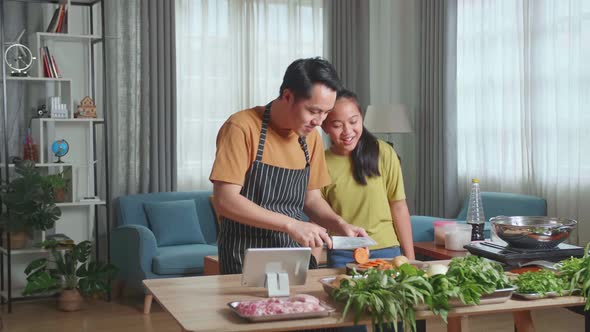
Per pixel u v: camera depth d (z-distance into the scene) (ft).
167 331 16.14
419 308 7.08
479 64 21.18
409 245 10.64
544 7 18.76
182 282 8.25
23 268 19.58
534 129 19.08
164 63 21.13
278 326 6.53
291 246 8.74
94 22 20.74
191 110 21.98
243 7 22.43
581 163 17.85
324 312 6.73
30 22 19.53
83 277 18.29
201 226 20.75
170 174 21.31
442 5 21.71
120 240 18.93
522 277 7.78
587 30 17.57
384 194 10.35
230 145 8.28
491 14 20.67
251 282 7.55
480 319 16.83
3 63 17.93
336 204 10.21
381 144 10.55
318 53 23.66
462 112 21.90
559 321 16.38
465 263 7.53
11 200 17.65
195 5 21.91
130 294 19.95
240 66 22.44
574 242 18.07
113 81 20.92
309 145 9.14
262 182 8.55
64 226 19.75
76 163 19.61
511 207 18.57
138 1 21.12
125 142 21.18
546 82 18.83
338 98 9.74
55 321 17.10
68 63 20.03
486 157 20.92
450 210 21.68
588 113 17.63
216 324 6.51
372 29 24.93
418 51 22.97
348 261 10.02
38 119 18.75
